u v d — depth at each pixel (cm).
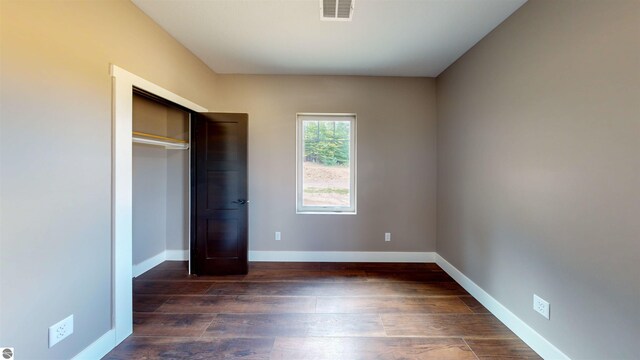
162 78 231
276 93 344
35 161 131
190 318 214
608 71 133
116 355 171
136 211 302
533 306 181
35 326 133
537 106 178
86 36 157
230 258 308
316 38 248
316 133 357
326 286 276
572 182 153
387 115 347
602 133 136
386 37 244
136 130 292
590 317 143
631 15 123
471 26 223
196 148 307
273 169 348
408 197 350
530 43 184
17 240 125
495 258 223
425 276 304
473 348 179
